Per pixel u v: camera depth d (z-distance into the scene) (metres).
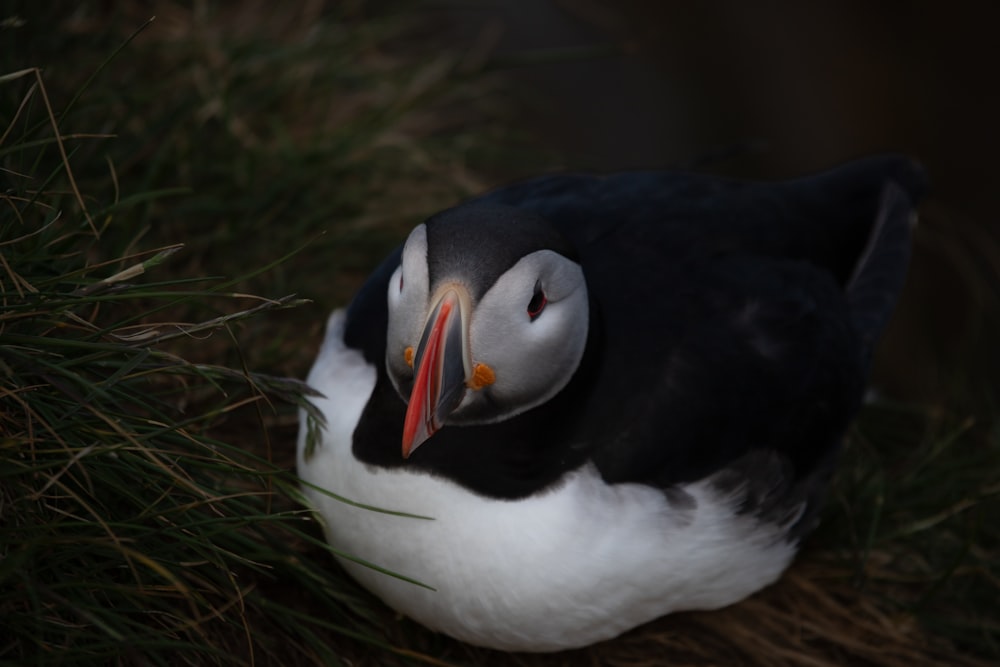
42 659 4.62
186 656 5.32
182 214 7.57
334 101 9.41
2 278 5.13
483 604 5.54
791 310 6.30
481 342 4.88
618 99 15.51
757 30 16.92
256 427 6.88
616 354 5.69
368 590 6.11
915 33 16.39
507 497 5.38
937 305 15.09
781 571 6.61
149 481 5.09
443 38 12.06
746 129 16.66
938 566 7.41
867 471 7.70
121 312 6.66
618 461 5.54
